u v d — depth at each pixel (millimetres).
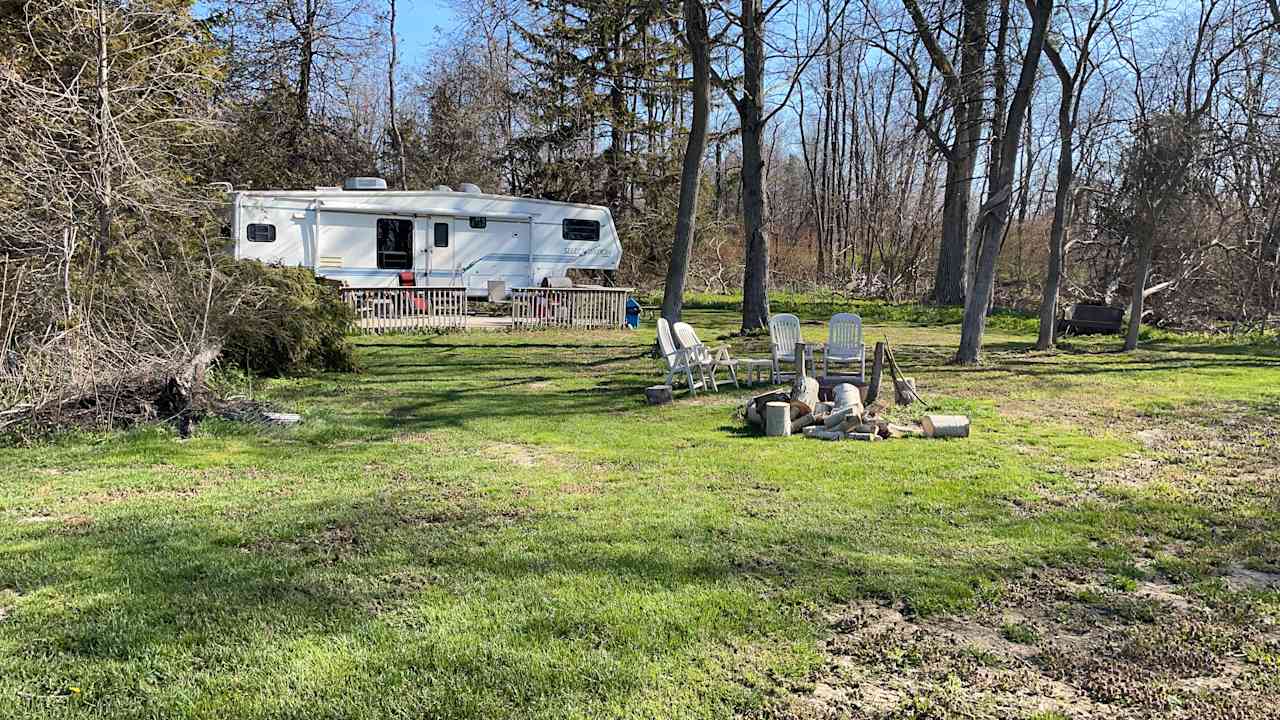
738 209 42625
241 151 24031
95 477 5723
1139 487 5500
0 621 3330
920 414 8156
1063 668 3047
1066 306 20094
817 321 21688
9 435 6621
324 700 2748
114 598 3549
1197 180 14273
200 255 10273
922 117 16906
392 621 3328
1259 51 18625
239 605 3484
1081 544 4363
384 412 8398
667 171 31969
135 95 10242
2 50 10227
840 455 6465
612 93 32031
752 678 2918
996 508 5016
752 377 10531
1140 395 9453
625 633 3221
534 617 3361
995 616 3486
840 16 15555
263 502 5133
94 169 8859
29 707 2699
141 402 7352
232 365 10070
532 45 31188
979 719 2705
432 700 2750
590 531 4492
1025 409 8562
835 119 40094
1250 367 12180
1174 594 3773
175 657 3031
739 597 3572
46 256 8117
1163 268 19391
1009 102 14992
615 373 11547
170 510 4934
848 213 39844
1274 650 3193
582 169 32000
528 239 19781
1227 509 5008
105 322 7965
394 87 29875
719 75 16266
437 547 4234
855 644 3207
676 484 5582
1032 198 31609
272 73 26516
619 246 21031
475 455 6559
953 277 26312
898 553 4191
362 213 17781
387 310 16641
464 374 11352
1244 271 18219
